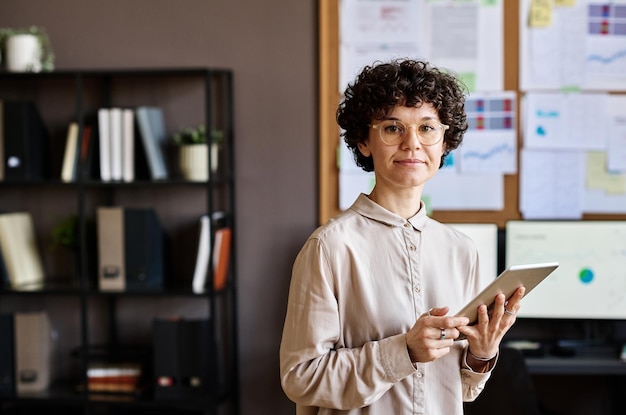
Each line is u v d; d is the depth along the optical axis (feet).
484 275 11.49
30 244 12.44
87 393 11.64
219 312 12.49
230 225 12.21
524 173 11.96
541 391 12.44
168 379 11.59
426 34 11.89
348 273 5.26
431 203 12.04
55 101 12.54
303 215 12.22
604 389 12.32
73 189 12.62
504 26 11.87
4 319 12.00
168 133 12.39
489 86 11.91
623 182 11.96
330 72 12.00
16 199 12.69
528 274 5.00
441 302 5.38
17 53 11.88
